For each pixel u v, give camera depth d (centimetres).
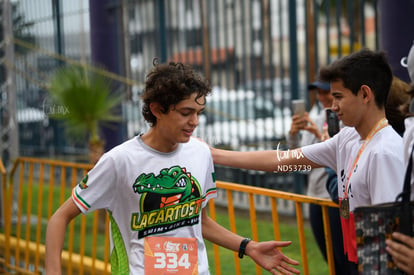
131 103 1072
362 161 308
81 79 869
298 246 727
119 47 1050
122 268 327
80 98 858
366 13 893
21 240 827
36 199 1129
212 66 1012
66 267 734
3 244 834
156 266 321
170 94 309
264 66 946
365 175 304
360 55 311
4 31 940
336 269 484
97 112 866
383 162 293
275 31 934
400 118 365
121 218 329
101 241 802
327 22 870
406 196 271
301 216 423
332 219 471
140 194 321
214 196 351
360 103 309
